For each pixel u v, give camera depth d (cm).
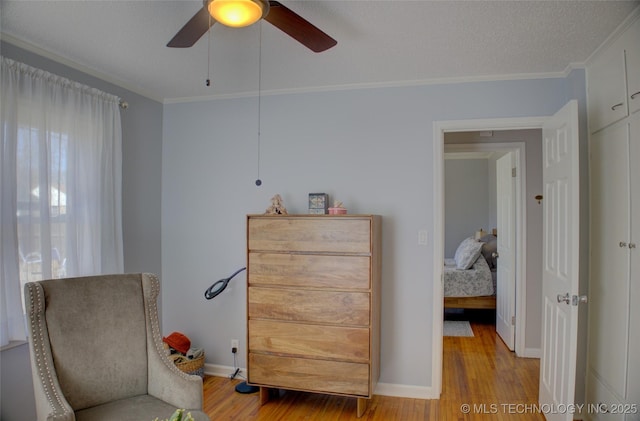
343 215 272
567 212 226
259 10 152
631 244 205
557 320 242
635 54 202
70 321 196
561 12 196
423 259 302
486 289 491
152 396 205
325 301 274
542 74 282
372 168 312
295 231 280
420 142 304
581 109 262
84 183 270
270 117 334
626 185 211
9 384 227
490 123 291
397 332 306
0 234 216
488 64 267
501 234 445
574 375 212
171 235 358
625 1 185
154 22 213
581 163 260
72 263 257
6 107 220
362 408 274
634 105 202
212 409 284
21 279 229
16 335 226
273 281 284
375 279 278
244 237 340
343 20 206
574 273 213
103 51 251
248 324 289
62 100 256
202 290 350
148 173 343
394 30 217
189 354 328
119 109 301
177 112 357
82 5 194
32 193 235
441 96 300
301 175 327
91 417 182
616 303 220
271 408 286
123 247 315
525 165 382
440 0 185
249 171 339
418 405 289
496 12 196
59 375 187
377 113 312
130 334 211
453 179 696
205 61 266
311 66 274
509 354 394
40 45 242
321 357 275
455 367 361
